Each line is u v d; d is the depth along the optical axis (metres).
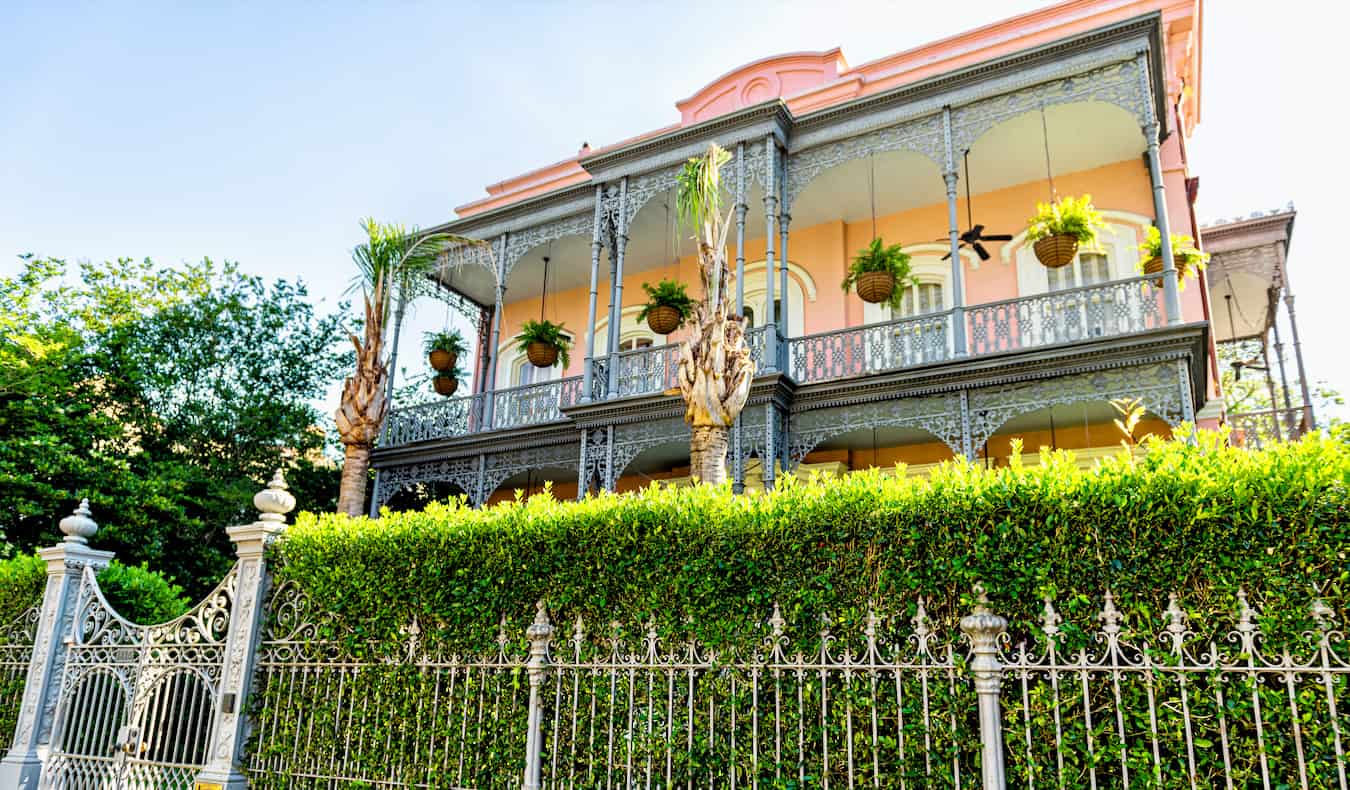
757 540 4.26
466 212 17.36
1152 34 9.54
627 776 4.26
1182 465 3.55
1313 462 3.29
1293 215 13.04
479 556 5.11
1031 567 3.59
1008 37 12.55
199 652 6.02
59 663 6.71
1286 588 3.13
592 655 4.59
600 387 12.20
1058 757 3.34
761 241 14.58
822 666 3.89
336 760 5.32
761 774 4.02
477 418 13.89
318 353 18.39
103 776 6.09
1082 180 12.19
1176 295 8.94
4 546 11.10
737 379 8.34
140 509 12.79
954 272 10.17
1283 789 2.99
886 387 10.20
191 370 16.28
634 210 12.39
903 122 10.88
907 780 3.62
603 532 4.73
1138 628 3.37
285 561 5.93
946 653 3.74
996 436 11.86
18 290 15.22
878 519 3.97
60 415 12.46
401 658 5.24
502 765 4.70
